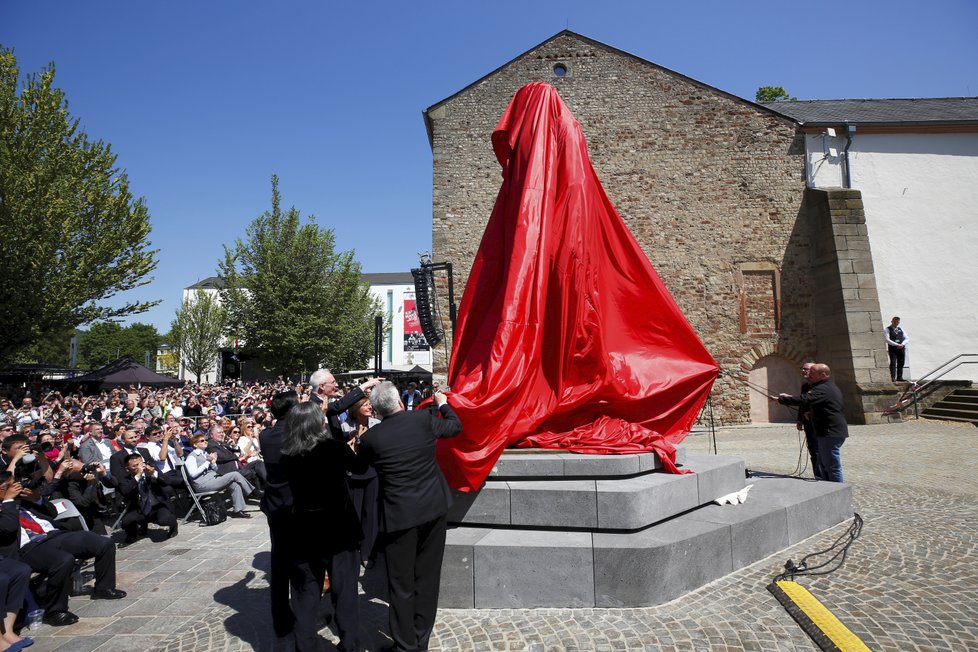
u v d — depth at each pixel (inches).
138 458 250.8
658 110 660.7
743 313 636.1
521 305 173.3
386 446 121.6
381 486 122.3
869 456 357.7
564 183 194.1
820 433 230.5
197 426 392.8
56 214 654.5
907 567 156.4
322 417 124.6
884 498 242.2
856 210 599.5
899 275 621.9
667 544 138.3
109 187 742.5
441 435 129.9
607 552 136.0
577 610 135.3
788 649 114.2
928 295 618.5
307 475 120.7
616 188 655.8
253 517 299.1
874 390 553.3
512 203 197.8
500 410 156.7
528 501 151.5
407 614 118.7
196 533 265.6
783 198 644.1
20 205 631.8
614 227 214.5
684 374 209.8
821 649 112.7
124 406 604.4
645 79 665.6
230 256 1122.0
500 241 204.8
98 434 327.6
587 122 663.8
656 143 657.0
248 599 170.6
